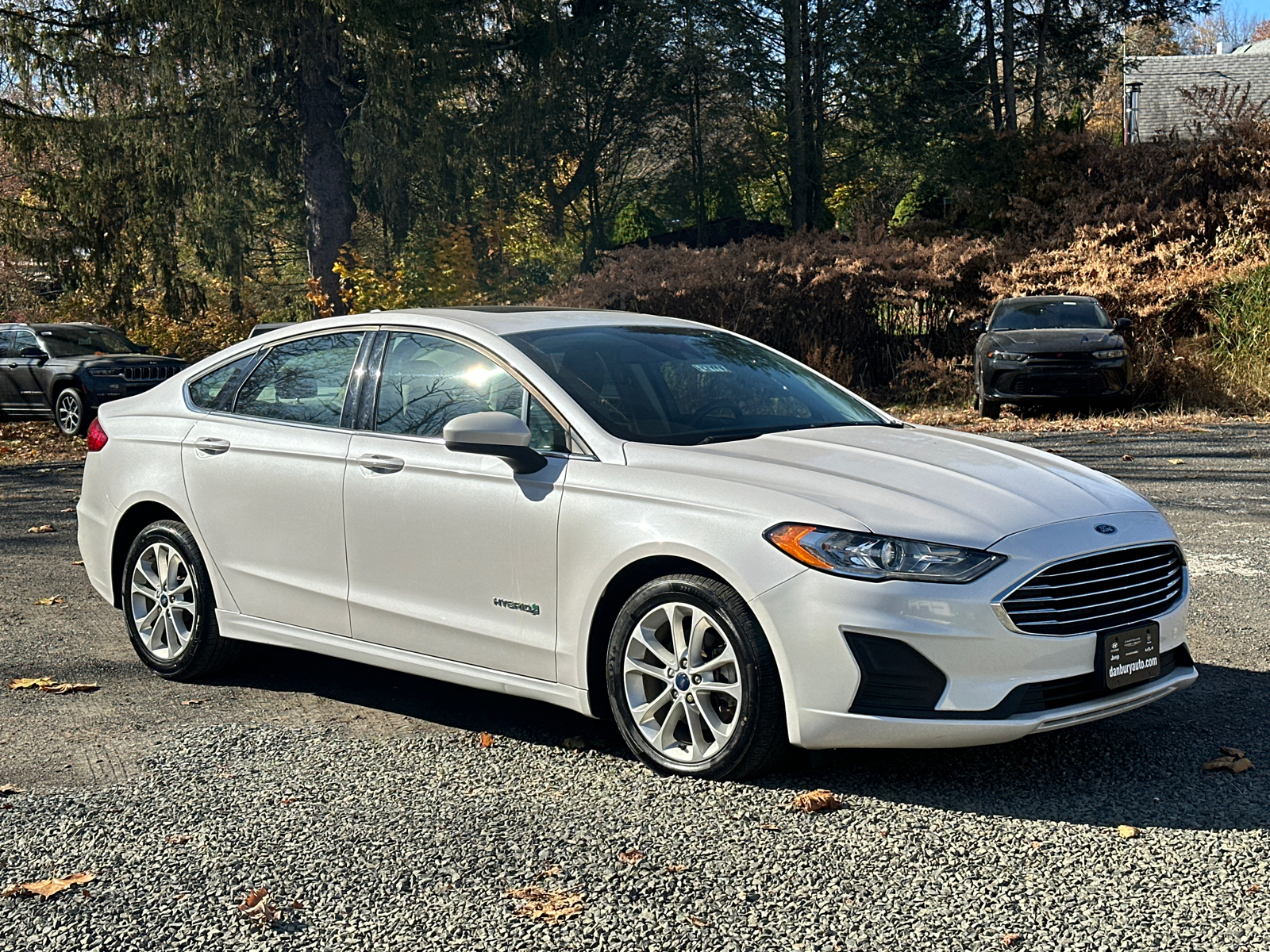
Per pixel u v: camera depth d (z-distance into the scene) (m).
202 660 5.20
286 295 37.75
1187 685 4.11
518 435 4.12
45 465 14.66
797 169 39.06
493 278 31.47
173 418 5.44
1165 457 11.62
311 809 3.77
